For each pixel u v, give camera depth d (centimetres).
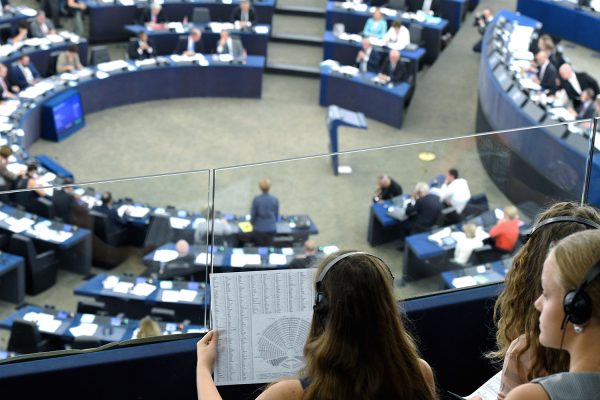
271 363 259
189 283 532
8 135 1262
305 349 189
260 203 507
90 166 1376
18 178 1140
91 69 1531
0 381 268
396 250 625
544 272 170
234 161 1423
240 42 1645
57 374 273
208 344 258
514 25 1562
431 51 1753
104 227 643
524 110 1266
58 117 1421
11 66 1445
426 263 637
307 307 258
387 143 1495
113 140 1462
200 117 1568
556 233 220
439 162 498
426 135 1520
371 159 461
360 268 182
